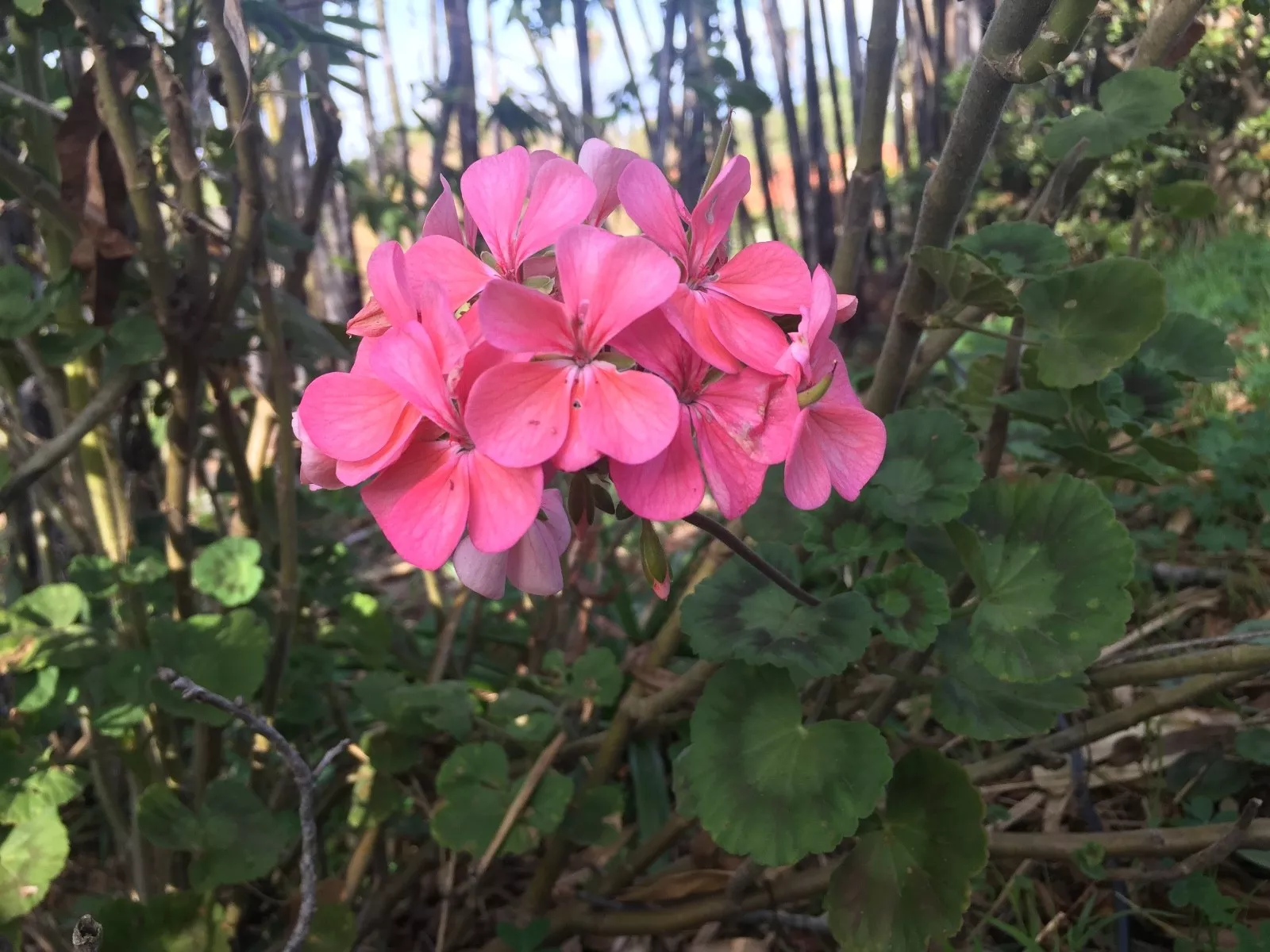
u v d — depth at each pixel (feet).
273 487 1.57
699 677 1.22
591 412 0.66
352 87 1.37
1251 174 3.61
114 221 1.15
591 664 1.41
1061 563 1.00
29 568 1.49
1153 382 1.31
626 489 0.67
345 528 2.74
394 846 1.57
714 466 0.69
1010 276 1.03
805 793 0.95
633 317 0.66
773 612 1.03
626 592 1.79
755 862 1.00
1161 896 1.27
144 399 1.54
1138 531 1.89
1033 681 0.95
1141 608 1.65
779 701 1.01
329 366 1.91
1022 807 1.42
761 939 1.32
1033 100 2.78
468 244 0.82
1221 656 1.04
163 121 1.39
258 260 1.19
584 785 1.38
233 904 1.34
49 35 1.27
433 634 1.91
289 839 1.19
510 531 0.66
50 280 1.28
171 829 1.15
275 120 1.98
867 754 0.95
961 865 0.97
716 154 0.77
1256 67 3.05
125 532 1.35
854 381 1.89
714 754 1.01
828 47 2.49
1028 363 1.23
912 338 1.07
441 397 0.68
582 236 0.68
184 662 1.18
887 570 1.19
